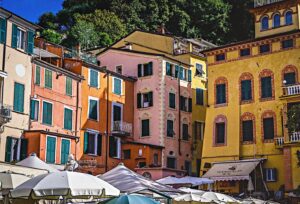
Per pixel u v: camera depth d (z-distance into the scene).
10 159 39.53
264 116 48.78
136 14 102.44
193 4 102.00
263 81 49.56
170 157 55.41
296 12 49.22
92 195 17.52
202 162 51.66
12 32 40.78
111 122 53.19
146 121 56.12
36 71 43.44
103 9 105.31
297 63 47.53
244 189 47.84
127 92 56.53
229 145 50.25
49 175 17.66
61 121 46.25
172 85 57.41
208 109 52.69
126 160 53.78
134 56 58.59
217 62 53.03
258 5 52.00
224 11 101.31
